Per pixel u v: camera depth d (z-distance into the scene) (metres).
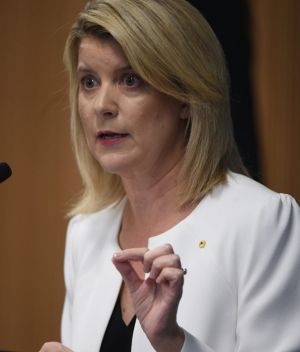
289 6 8.62
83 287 5.56
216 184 5.14
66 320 5.89
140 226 5.41
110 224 5.79
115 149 5.00
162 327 4.08
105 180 5.83
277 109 8.68
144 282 4.17
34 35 9.93
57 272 10.00
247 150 8.58
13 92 10.04
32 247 10.07
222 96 5.08
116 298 5.27
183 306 4.77
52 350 4.42
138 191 5.28
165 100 4.97
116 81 4.94
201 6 8.45
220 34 8.49
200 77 4.94
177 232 5.04
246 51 8.59
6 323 10.16
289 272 4.71
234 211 4.93
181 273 3.97
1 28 10.02
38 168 10.02
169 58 4.81
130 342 4.99
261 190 5.04
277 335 4.57
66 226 9.94
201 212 5.05
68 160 9.91
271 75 8.65
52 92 9.88
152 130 4.96
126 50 4.76
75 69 5.37
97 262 5.62
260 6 8.60
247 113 8.60
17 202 10.10
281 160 8.69
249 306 4.66
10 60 10.02
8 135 10.08
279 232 4.80
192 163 5.08
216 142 5.10
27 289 10.10
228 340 4.71
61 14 9.82
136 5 4.84
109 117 4.95
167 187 5.22
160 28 4.81
